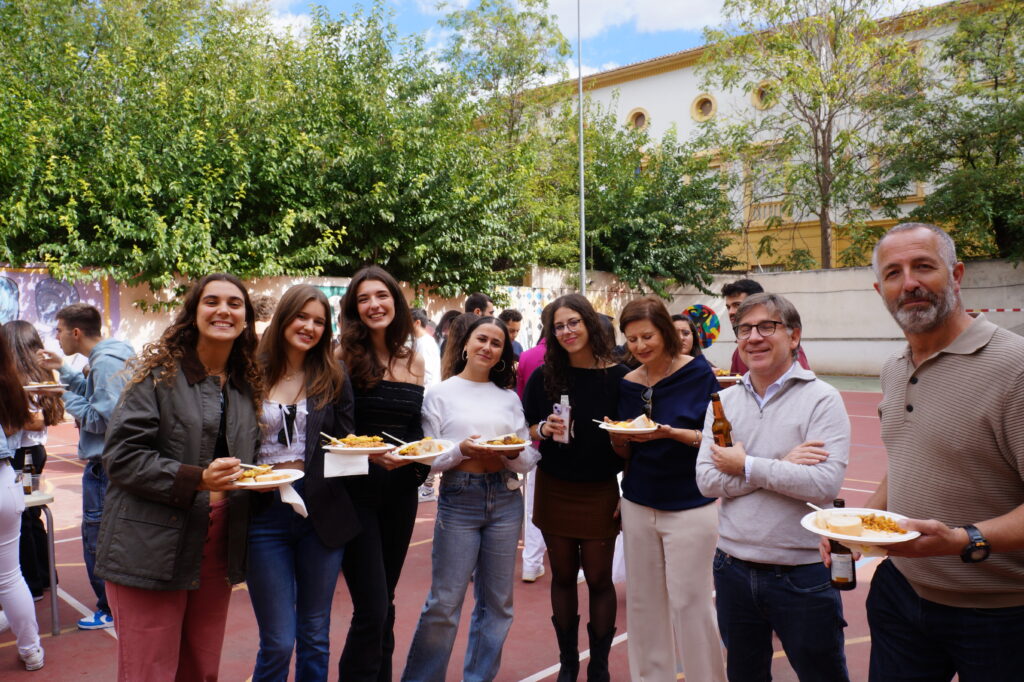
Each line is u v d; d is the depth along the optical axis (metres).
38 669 4.14
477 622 3.64
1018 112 19.94
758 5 23.23
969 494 2.15
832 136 24.94
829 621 2.69
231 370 2.97
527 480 5.55
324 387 3.23
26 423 4.01
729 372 5.28
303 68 16.14
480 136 21.53
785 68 23.20
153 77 14.54
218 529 2.94
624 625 4.74
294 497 2.79
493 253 17.14
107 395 4.27
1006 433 2.07
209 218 13.41
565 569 3.78
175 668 2.76
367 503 3.43
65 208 12.36
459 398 3.72
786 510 2.75
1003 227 21.14
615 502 3.74
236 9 20.50
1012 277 20.78
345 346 3.64
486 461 3.58
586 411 3.69
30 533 5.27
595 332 3.72
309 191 14.62
